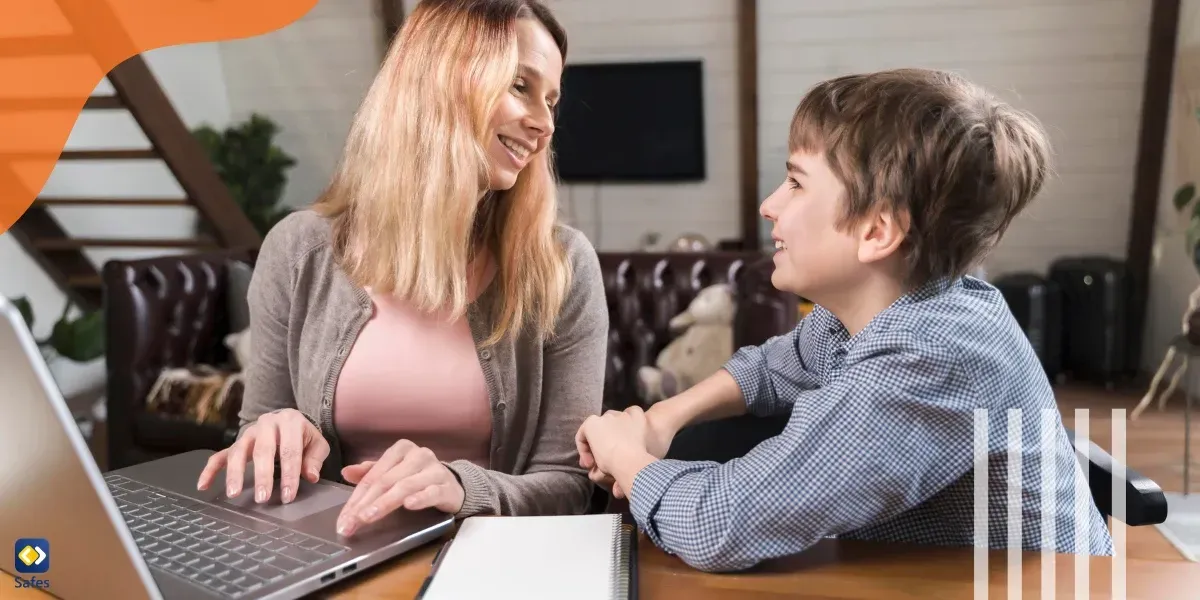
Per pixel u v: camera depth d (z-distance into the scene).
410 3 4.79
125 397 2.58
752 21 4.42
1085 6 4.17
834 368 0.86
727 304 2.52
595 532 0.74
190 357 2.79
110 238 4.06
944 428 0.69
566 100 4.77
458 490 0.83
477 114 0.99
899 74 0.73
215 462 0.87
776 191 0.78
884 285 0.74
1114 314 3.92
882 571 0.69
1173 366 3.83
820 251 0.74
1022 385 0.73
